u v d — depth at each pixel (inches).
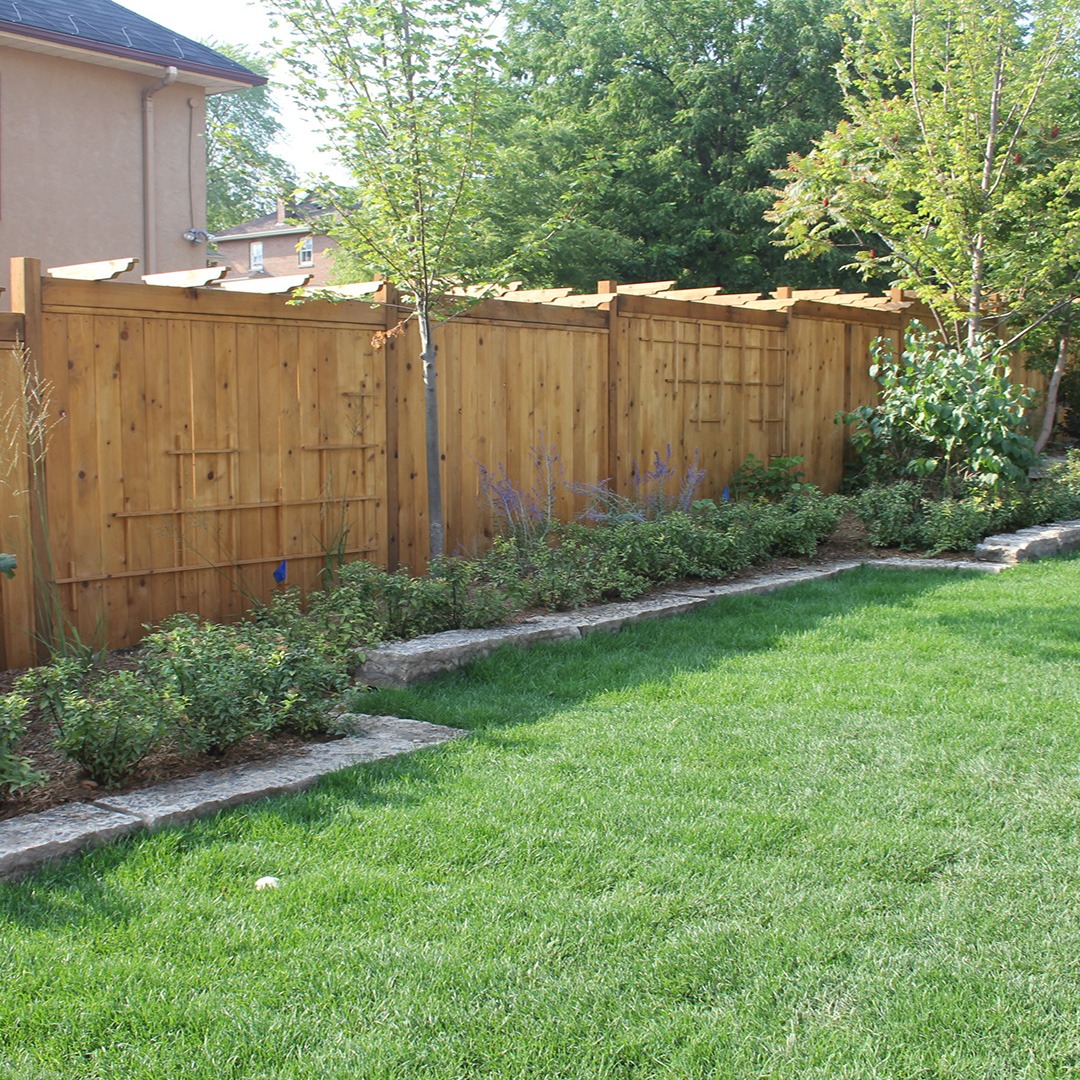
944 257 469.4
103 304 233.5
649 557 308.2
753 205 970.1
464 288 284.4
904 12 461.4
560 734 188.7
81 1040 103.0
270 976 113.2
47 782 166.9
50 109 508.1
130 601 242.7
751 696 210.2
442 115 264.4
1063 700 204.2
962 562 355.6
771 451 441.4
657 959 115.9
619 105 1038.4
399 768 171.8
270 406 268.4
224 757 178.7
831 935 120.5
